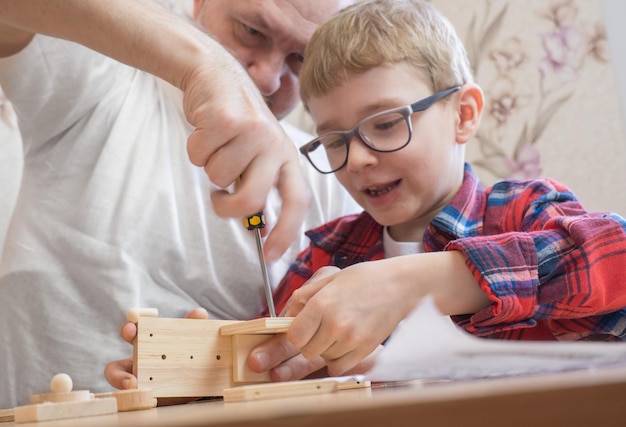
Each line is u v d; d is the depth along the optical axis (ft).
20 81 3.84
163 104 4.44
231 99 2.37
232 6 4.16
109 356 3.76
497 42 6.12
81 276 3.86
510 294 2.60
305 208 2.61
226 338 2.41
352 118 3.78
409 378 1.74
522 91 6.05
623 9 5.98
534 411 0.92
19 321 3.85
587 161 5.91
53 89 3.94
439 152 3.80
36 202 4.09
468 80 4.19
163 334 2.29
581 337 3.18
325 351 2.39
